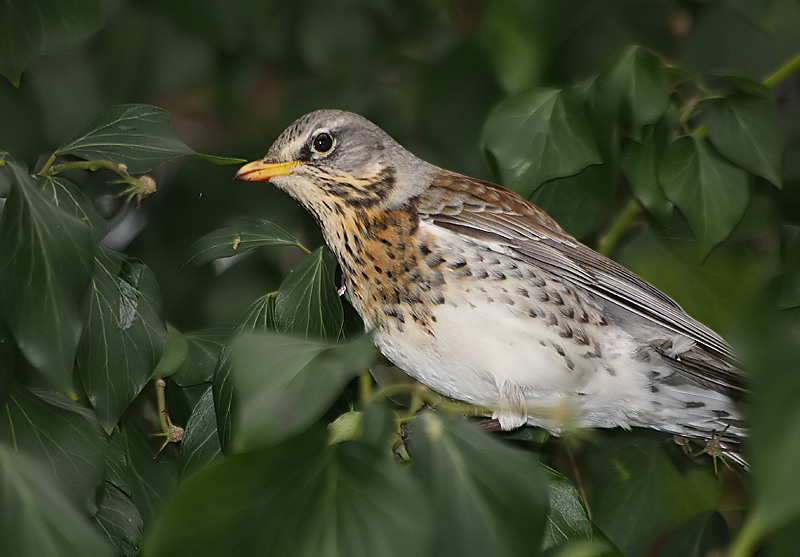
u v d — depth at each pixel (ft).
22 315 13.37
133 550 13.60
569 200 13.85
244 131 14.21
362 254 13.78
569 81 13.94
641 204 13.85
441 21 14.10
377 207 13.79
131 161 13.55
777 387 12.60
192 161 14.20
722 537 13.78
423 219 13.78
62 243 13.38
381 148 13.80
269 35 14.11
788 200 13.89
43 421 13.51
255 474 13.24
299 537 13.21
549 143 13.69
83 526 13.29
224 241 13.65
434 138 13.98
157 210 14.20
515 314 13.75
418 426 13.28
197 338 13.73
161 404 13.67
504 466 13.25
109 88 14.07
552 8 13.69
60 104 14.07
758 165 13.70
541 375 13.75
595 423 13.84
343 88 14.14
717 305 13.91
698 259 13.82
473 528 13.24
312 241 14.23
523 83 13.71
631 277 13.79
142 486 13.67
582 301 13.78
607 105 13.67
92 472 13.50
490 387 13.75
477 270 13.75
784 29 13.88
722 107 13.73
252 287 14.19
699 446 13.88
